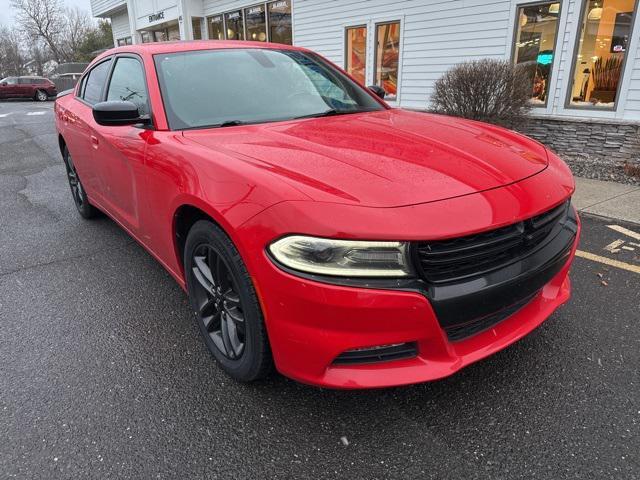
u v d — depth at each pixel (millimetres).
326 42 11328
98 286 3344
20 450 1925
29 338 2719
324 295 1670
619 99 6867
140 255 3875
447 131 2553
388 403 2135
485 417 2045
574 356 2434
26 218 4938
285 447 1916
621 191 5484
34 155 8969
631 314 2812
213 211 1985
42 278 3486
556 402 2121
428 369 1827
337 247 1652
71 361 2500
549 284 2336
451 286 1742
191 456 1884
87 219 4828
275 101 2922
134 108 2629
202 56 3068
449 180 1895
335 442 1935
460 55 8523
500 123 7328
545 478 1756
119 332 2764
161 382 2320
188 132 2545
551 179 2125
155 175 2512
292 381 2287
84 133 3764
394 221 1665
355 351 1794
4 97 28141
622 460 1819
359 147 2195
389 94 10148
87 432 2014
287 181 1835
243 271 1942
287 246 1716
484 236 1784
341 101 3158
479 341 1985
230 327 2246
